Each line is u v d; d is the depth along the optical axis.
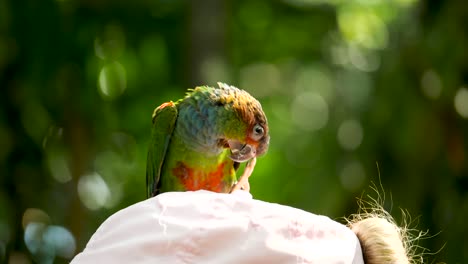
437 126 10.85
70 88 11.42
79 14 12.41
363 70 12.77
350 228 4.14
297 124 15.72
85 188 11.55
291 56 15.51
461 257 10.58
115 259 3.68
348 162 11.38
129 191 13.41
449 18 10.93
